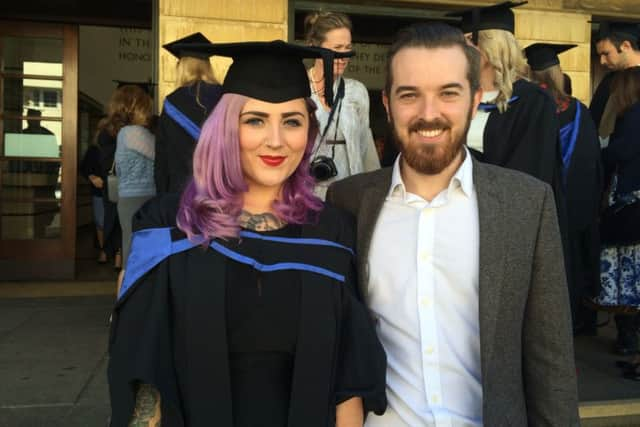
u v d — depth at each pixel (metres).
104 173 6.10
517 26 5.23
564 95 3.12
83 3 6.00
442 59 1.38
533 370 1.43
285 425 1.29
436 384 1.44
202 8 4.66
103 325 4.77
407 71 1.40
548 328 1.40
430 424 1.42
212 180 1.34
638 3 5.40
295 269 1.32
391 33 6.12
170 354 1.25
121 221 3.84
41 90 6.42
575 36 5.34
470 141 2.36
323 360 1.30
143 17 6.33
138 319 1.26
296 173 1.45
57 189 6.53
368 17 5.57
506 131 2.32
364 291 1.50
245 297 1.29
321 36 2.72
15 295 5.84
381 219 1.54
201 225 1.29
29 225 6.50
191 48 1.44
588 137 3.02
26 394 3.29
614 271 3.66
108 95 8.97
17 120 6.38
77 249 9.27
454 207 1.46
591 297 3.74
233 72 1.41
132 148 3.76
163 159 2.97
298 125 1.41
